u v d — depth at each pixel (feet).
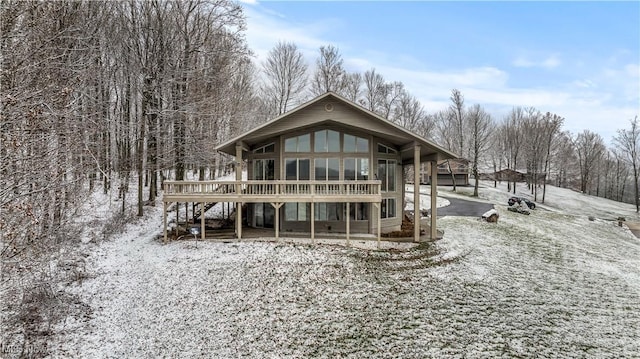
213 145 84.17
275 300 35.81
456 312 35.14
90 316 30.30
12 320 26.99
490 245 61.77
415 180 57.57
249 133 56.03
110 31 66.90
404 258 49.21
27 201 25.72
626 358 27.78
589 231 85.15
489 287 42.22
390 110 185.88
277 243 52.85
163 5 72.64
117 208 69.41
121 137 76.84
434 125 191.83
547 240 69.41
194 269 42.73
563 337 30.96
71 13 43.47
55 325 28.02
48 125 27.14
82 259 43.37
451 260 50.42
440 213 95.35
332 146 61.11
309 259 46.88
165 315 31.68
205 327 30.07
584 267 53.06
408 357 27.04
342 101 55.93
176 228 59.77
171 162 75.72
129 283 38.17
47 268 36.01
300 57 157.79
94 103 49.24
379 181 54.44
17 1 25.02
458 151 160.35
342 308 34.88
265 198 54.90
